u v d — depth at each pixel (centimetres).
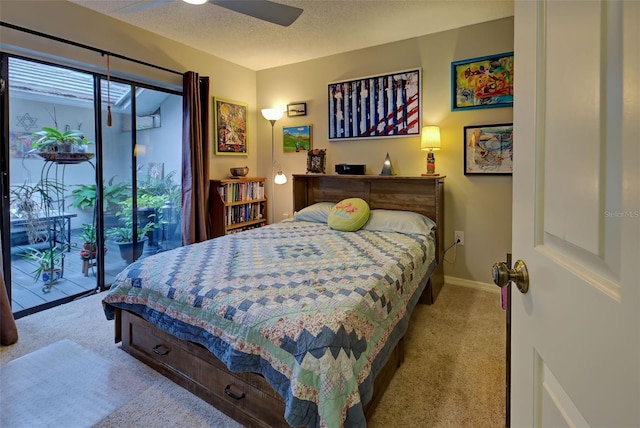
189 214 351
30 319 255
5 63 246
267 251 237
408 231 293
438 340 228
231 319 151
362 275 186
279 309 147
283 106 416
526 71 71
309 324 136
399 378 188
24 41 244
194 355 173
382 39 338
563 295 55
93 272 312
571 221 53
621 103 41
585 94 48
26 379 186
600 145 45
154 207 355
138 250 342
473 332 239
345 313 143
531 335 69
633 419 38
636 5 38
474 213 320
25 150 262
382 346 162
